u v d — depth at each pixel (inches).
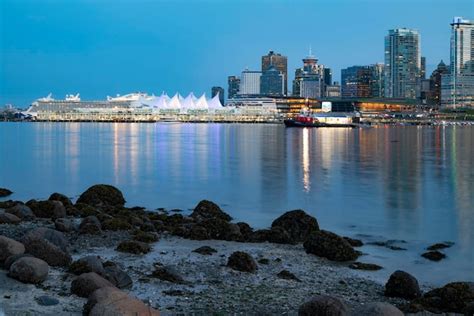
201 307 506.3
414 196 1438.2
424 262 754.8
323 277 647.8
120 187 1632.6
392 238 921.5
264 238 826.8
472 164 2434.8
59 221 828.0
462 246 858.8
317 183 1722.4
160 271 598.2
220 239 829.8
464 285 554.9
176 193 1502.2
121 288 551.8
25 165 2341.3
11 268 523.2
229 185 1672.0
